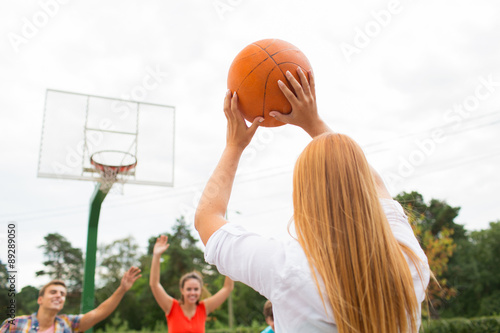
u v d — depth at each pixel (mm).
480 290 26750
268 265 832
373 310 795
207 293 4410
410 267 904
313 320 800
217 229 928
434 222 27859
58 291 3229
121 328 22422
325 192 888
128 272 3670
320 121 1180
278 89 1350
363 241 836
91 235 5129
